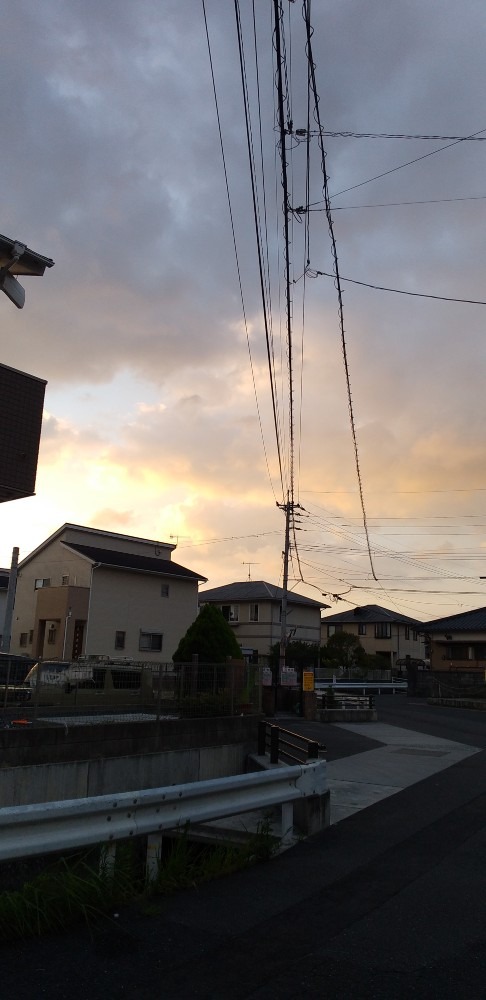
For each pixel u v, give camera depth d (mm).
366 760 12922
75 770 9398
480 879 5836
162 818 5461
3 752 8609
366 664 55750
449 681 43375
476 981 3928
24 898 4504
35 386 12078
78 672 11219
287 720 21812
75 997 3646
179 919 4816
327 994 3734
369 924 4777
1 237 10664
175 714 11805
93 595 35344
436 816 8305
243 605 54438
